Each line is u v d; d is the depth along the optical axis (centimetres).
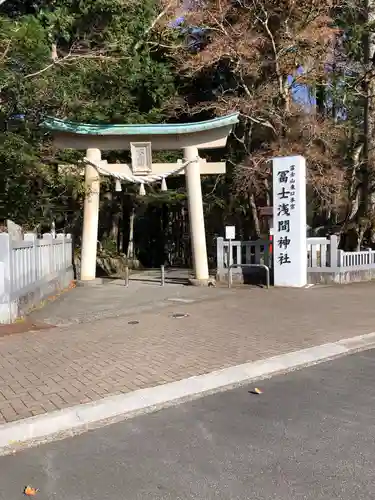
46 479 349
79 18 1299
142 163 1477
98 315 962
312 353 669
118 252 2634
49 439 416
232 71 1761
